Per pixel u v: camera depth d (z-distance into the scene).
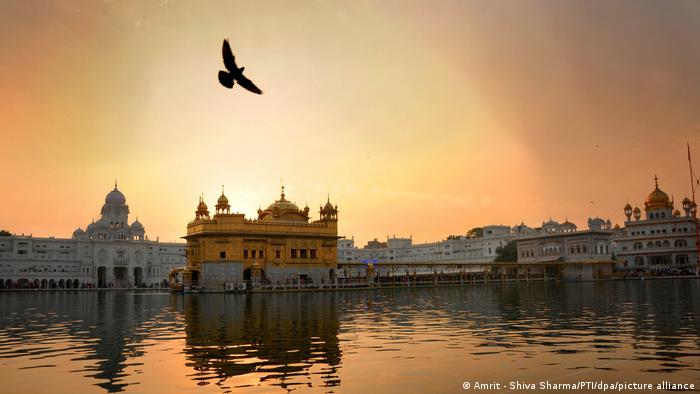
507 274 127.88
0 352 20.91
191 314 38.38
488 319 31.78
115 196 153.25
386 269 172.00
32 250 133.25
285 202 95.50
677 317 30.64
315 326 28.78
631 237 146.38
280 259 87.94
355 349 20.58
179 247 155.62
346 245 180.50
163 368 17.36
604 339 22.20
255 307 45.09
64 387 15.05
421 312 37.72
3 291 110.56
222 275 82.94
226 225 84.75
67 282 136.25
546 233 138.00
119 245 143.62
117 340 24.12
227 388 14.65
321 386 14.74
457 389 14.33
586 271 125.94
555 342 21.61
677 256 139.38
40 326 30.91
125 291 106.00
